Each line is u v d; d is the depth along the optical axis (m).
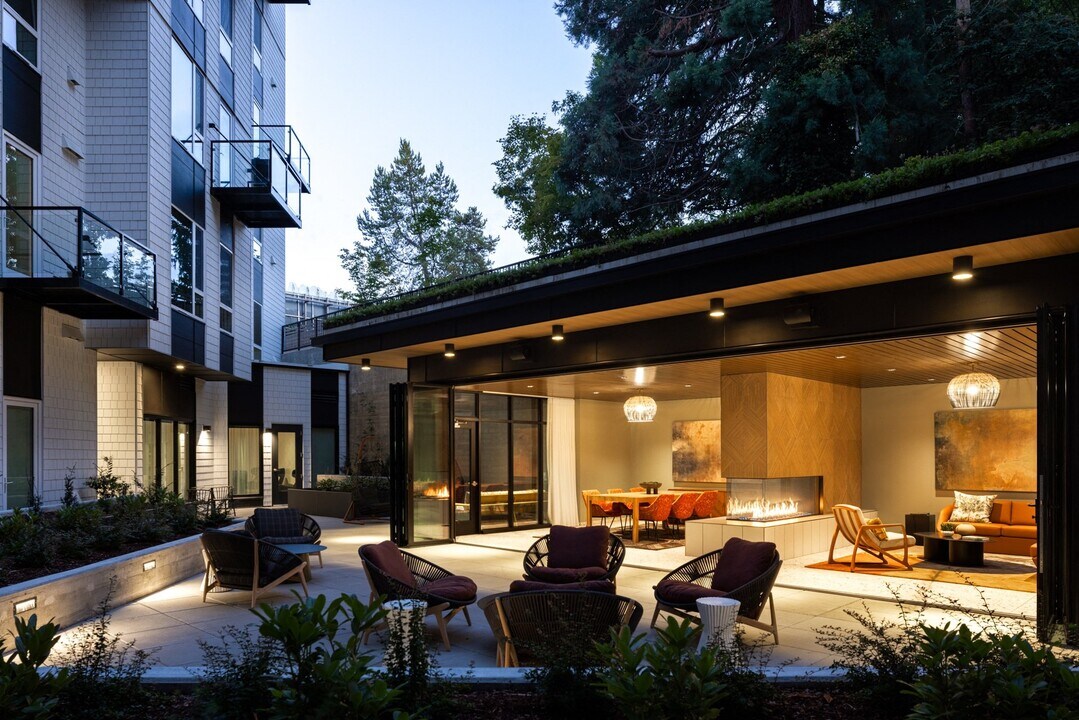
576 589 5.91
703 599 5.21
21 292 9.63
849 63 17.22
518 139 31.12
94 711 3.46
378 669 3.84
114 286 10.34
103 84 11.66
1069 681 3.08
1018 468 13.14
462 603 6.44
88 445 11.44
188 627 6.90
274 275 23.55
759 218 7.27
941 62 17.77
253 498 21.78
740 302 8.32
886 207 6.48
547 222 27.19
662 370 11.70
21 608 5.98
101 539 8.45
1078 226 5.61
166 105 12.40
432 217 38.97
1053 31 15.74
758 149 18.38
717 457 16.72
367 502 17.41
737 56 20.27
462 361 12.32
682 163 21.84
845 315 7.62
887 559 11.40
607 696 3.53
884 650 3.88
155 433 14.53
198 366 14.17
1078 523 6.04
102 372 13.20
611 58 22.52
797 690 4.09
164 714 3.68
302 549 9.34
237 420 21.53
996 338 8.59
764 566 6.55
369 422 23.86
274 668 3.53
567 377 12.85
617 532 15.12
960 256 6.40
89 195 11.53
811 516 12.48
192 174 13.73
